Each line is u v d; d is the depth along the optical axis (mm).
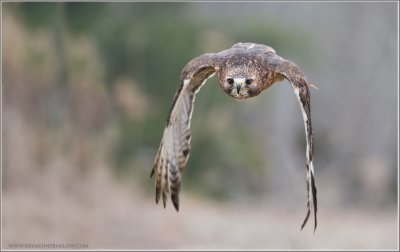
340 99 61719
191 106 12688
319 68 55406
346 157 58062
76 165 31766
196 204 36312
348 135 60156
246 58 12047
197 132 40000
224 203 39844
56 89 32500
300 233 31906
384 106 61062
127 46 37281
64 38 33125
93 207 29875
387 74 62125
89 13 34625
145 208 31609
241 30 40781
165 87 37906
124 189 32969
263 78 11977
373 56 62812
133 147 36844
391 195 51906
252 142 44125
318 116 61406
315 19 60844
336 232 32875
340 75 62125
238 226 32000
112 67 37281
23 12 31828
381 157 57906
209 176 40500
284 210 40562
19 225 26250
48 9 32219
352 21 64875
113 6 37188
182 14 39906
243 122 48406
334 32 62156
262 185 43812
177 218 31188
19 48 30734
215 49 38188
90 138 33344
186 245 28562
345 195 50312
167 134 12547
